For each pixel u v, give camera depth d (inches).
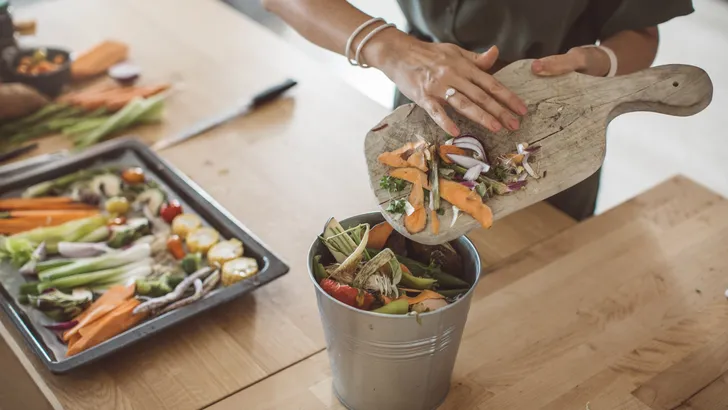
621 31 55.0
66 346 48.6
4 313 51.1
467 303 40.0
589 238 56.6
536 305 51.1
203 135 69.9
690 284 52.9
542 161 43.0
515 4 54.6
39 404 44.6
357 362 41.2
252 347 48.9
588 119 44.4
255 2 138.3
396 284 41.9
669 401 44.6
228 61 81.3
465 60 45.8
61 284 52.7
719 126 122.6
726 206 59.7
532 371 46.6
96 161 65.2
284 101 74.7
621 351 47.9
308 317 51.3
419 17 58.7
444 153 43.1
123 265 55.2
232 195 62.4
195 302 50.1
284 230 58.8
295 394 45.6
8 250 55.8
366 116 72.8
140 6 91.4
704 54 129.6
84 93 75.6
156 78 78.2
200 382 46.6
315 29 52.1
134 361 47.9
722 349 48.1
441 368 42.3
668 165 114.9
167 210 59.2
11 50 76.2
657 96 44.8
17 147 69.3
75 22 87.7
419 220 40.3
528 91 45.9
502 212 41.1
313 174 64.9
